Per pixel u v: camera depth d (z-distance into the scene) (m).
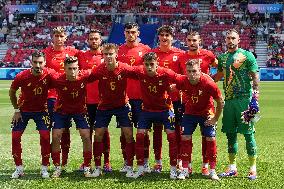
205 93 12.03
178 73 13.54
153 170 13.24
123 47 14.01
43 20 76.81
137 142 12.38
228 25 73.19
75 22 75.81
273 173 12.84
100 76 12.37
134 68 12.37
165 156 15.52
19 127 12.52
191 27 73.12
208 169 12.98
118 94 12.52
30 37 73.88
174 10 76.94
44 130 12.45
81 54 13.88
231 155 12.73
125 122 12.65
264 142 18.45
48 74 12.34
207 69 13.52
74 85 12.20
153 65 11.91
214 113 12.66
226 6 76.88
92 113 13.80
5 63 68.31
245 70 12.47
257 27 72.44
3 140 18.86
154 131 13.23
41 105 12.52
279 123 24.23
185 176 12.27
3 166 13.83
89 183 11.55
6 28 74.94
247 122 12.23
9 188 11.12
